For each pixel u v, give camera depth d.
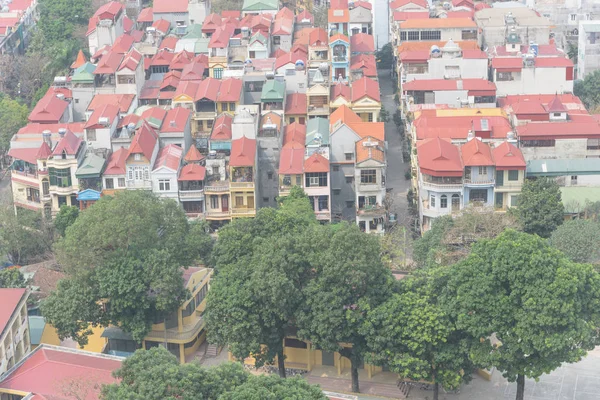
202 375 186.38
